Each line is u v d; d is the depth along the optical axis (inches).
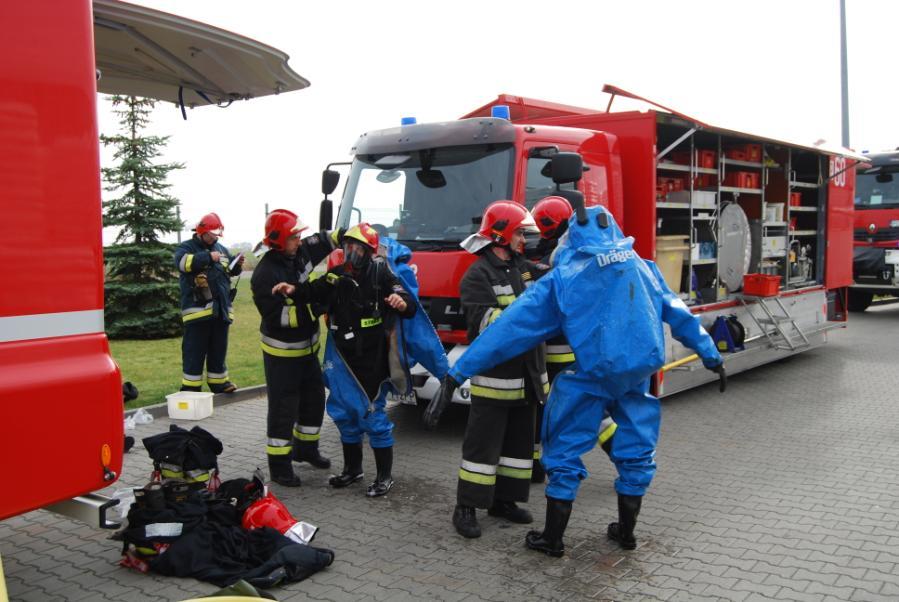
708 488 226.7
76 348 126.2
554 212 224.7
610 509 210.8
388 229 292.4
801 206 449.7
